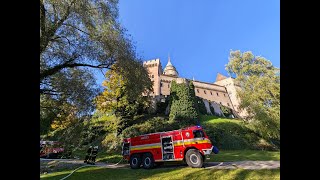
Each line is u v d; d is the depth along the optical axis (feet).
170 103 105.40
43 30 33.04
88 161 46.39
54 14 36.11
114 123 76.38
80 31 39.70
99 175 31.63
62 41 38.34
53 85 40.37
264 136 80.84
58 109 41.88
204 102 142.51
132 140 38.29
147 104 88.17
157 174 29.68
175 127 87.61
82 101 42.19
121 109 78.33
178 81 106.63
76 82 41.93
